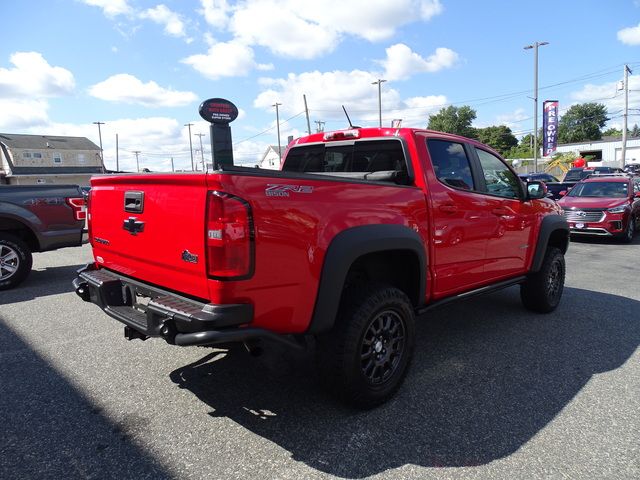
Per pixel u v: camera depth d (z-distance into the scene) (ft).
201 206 8.20
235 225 7.96
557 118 113.70
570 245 38.32
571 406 10.64
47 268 26.89
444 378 12.13
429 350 14.15
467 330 16.03
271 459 8.59
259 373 12.26
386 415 10.20
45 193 21.99
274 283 8.54
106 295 10.71
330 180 9.54
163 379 11.91
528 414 10.28
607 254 33.45
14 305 18.74
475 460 8.61
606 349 14.25
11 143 211.61
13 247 21.24
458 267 13.25
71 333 15.35
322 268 9.21
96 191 11.74
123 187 10.46
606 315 17.88
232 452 8.80
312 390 11.35
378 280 11.46
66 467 8.32
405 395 11.17
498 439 9.29
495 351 14.05
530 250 16.70
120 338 14.87
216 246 7.97
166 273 9.39
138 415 10.14
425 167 12.18
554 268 17.94
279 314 8.73
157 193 9.30
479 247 13.99
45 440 9.15
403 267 11.90
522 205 16.03
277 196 8.54
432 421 9.96
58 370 12.42
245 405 10.60
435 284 12.44
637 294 21.27
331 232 9.37
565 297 20.72
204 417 10.07
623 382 11.91
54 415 10.11
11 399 10.81
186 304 8.61
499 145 300.81
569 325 16.62
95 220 11.90
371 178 12.51
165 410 10.35
